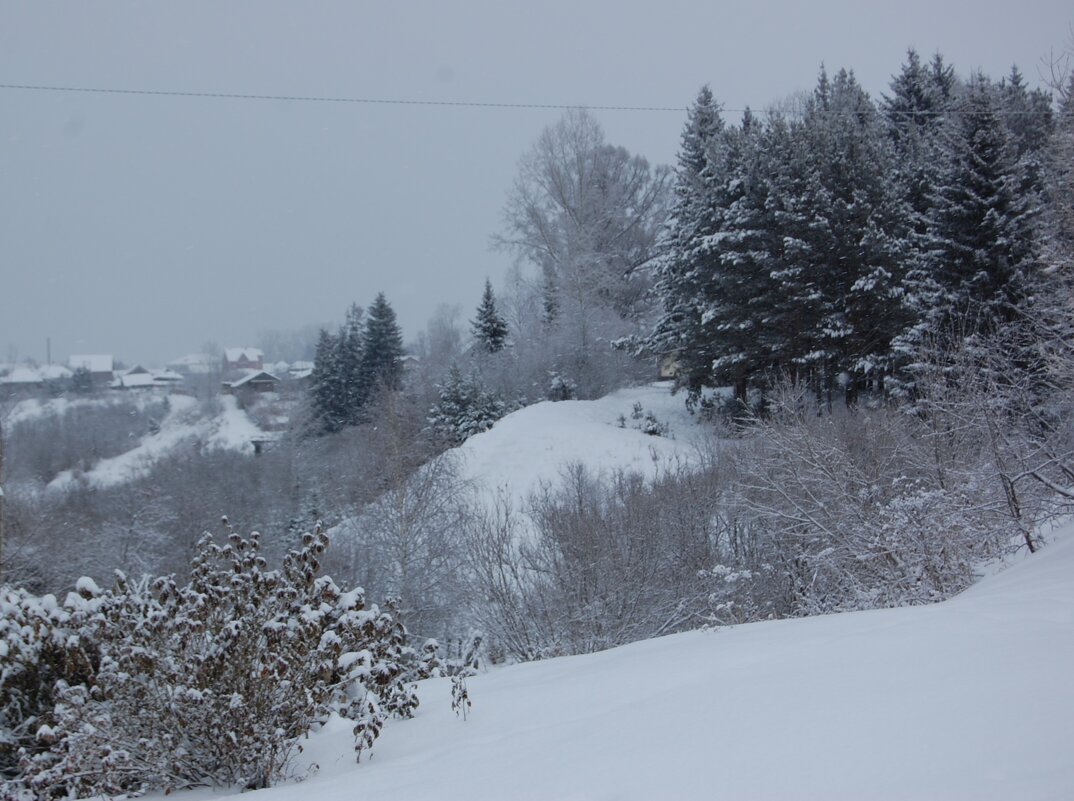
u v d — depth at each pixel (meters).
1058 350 17.31
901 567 12.62
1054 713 3.54
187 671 5.99
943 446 15.12
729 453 21.02
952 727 3.56
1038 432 14.70
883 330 29.06
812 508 15.89
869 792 3.03
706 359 32.94
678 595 16.36
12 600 7.39
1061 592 6.40
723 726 4.15
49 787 5.59
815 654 5.43
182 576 24.34
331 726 6.89
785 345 29.64
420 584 21.73
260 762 5.77
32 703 6.95
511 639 15.65
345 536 23.94
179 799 5.68
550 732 4.93
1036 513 12.48
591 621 15.20
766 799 3.13
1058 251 21.80
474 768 4.39
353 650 6.89
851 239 29.45
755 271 30.95
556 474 27.78
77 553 24.75
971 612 5.98
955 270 28.55
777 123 32.66
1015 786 2.88
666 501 18.81
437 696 7.58
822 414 22.45
